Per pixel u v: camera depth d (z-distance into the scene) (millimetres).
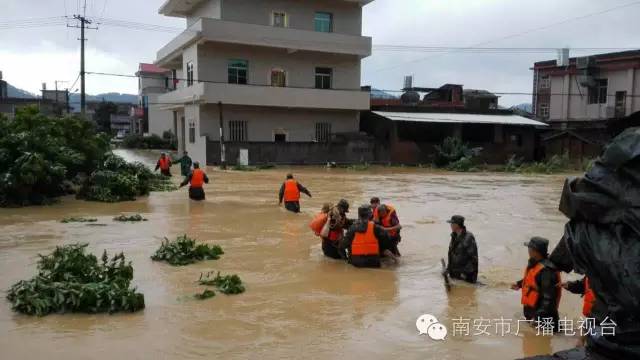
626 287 2688
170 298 7715
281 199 16234
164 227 13469
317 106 38594
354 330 6586
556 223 14836
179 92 39562
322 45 38469
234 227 13539
